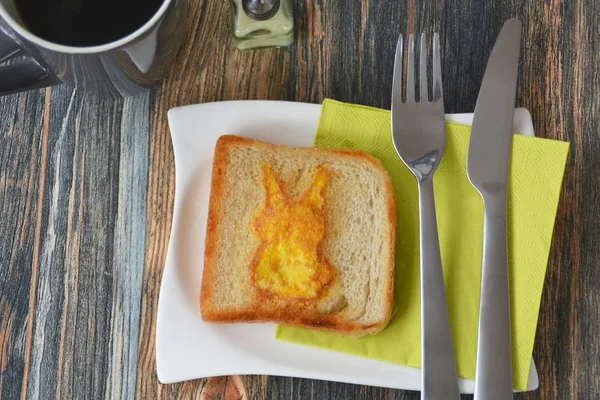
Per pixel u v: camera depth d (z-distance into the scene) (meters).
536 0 0.55
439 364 0.49
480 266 0.51
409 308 0.51
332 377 0.50
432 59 0.55
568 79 0.54
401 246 0.52
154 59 0.49
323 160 0.52
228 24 0.54
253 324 0.51
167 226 0.53
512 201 0.51
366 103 0.54
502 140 0.51
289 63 0.54
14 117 0.53
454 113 0.53
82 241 0.52
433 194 0.51
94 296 0.52
